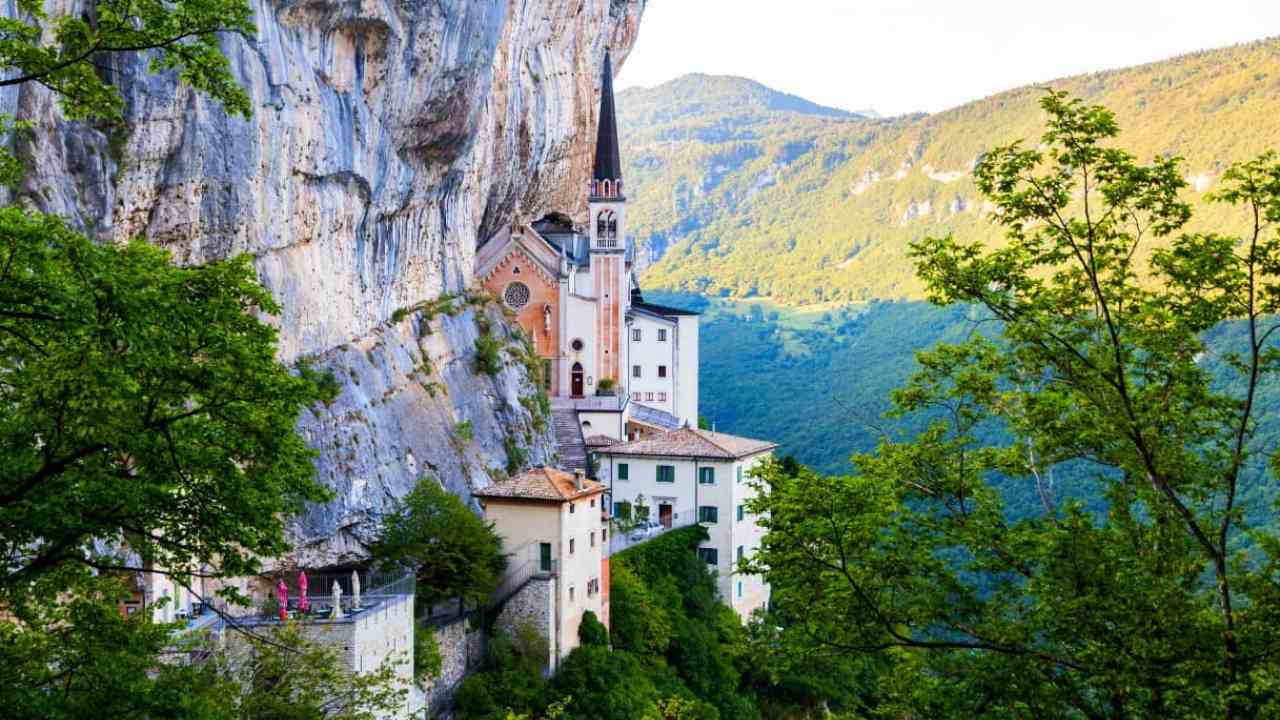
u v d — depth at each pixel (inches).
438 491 2301.9
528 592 2352.4
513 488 2442.2
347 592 2174.0
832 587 1125.1
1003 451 1162.6
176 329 850.8
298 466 952.3
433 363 2847.0
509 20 3292.3
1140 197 1050.1
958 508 1205.7
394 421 2512.3
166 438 861.8
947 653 1125.1
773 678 1206.3
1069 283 1103.6
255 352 905.5
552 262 4237.2
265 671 1446.9
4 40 874.8
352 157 2377.0
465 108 2733.8
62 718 848.9
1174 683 970.1
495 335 3297.2
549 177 4165.8
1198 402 1055.6
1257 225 1016.2
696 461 3213.6
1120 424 1023.0
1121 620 1023.6
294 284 2235.5
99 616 920.3
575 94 4089.6
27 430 824.3
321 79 2251.5
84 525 843.4
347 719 1363.2
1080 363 1075.3
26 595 903.1
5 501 823.1
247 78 1947.6
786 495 1165.7
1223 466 1068.5
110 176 1689.2
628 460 3277.6
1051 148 1082.1
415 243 2888.8
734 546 3181.6
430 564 2231.8
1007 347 1181.7
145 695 888.9
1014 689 1051.9
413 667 1904.5
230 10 923.4
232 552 917.2
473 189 3282.5
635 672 2447.1
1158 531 1054.4
